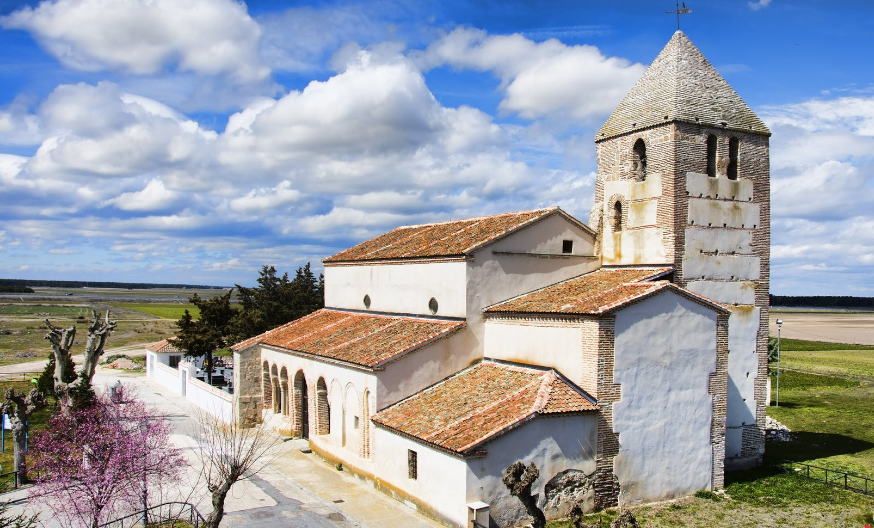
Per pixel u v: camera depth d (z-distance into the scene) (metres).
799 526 26.17
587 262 36.06
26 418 33.59
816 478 32.75
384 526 25.59
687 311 29.62
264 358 43.59
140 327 144.25
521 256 34.16
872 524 26.20
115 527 25.03
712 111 33.50
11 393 32.41
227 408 44.81
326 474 32.69
